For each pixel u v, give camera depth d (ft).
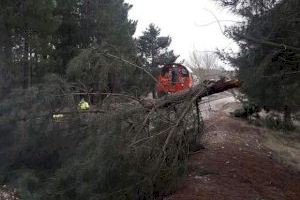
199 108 35.37
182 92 33.37
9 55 65.57
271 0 35.06
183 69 47.21
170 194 29.76
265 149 40.63
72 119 32.73
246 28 35.68
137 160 27.81
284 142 44.80
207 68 45.44
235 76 36.60
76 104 33.14
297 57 34.32
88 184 27.37
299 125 53.16
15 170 33.68
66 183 28.30
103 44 35.14
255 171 33.53
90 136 29.71
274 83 36.45
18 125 33.50
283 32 34.47
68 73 33.83
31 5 63.57
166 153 29.60
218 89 33.99
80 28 88.22
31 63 69.21
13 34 67.15
